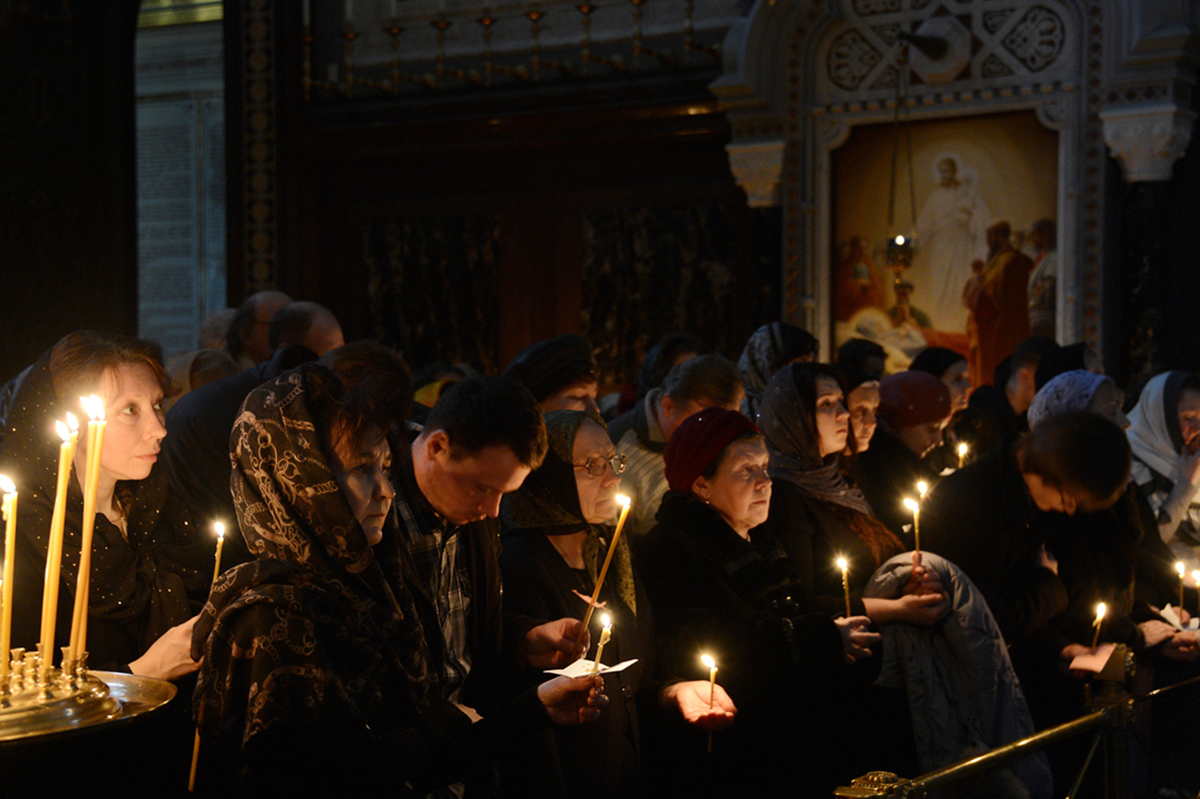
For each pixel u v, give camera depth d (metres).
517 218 9.56
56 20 9.84
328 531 1.84
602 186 9.27
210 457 3.08
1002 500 3.49
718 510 3.11
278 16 10.01
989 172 7.83
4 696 1.74
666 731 2.89
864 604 3.13
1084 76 7.45
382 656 1.90
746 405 4.57
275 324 3.93
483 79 9.46
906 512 4.07
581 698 2.13
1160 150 7.22
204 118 12.37
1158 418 4.49
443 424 2.29
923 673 3.12
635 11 8.94
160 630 2.46
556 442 2.76
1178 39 7.08
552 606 2.70
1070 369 5.29
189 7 12.28
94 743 1.76
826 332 8.30
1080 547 3.63
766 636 2.92
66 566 2.34
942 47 7.77
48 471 2.35
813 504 3.47
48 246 9.81
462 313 9.76
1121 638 3.67
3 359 9.48
